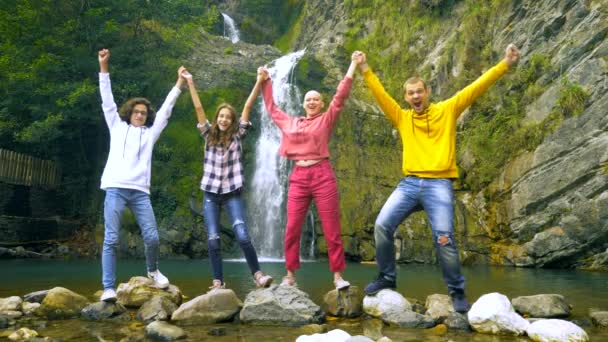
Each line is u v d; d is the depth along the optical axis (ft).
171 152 49.49
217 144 15.51
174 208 46.85
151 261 15.25
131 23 57.00
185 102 52.65
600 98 32.30
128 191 14.44
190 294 18.10
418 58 51.72
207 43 70.38
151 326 11.44
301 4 91.81
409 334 11.61
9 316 13.39
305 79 54.44
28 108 49.08
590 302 16.16
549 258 32.81
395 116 14.49
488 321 11.85
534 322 11.46
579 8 36.70
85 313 13.50
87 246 47.03
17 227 43.42
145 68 54.95
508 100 40.42
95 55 52.39
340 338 10.14
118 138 14.66
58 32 48.55
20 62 46.16
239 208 15.51
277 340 10.96
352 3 63.98
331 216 14.44
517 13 43.50
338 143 47.50
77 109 49.08
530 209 34.88
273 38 92.94
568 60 35.99
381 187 44.45
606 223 30.30
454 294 13.53
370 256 42.45
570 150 33.01
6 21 46.85
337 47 57.00
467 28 46.65
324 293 18.40
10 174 45.60
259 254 47.85
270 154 50.72
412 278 25.30
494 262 36.78
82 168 53.26
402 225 40.37
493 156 39.19
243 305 13.66
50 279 23.88
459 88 45.85
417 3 54.24
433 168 13.67
